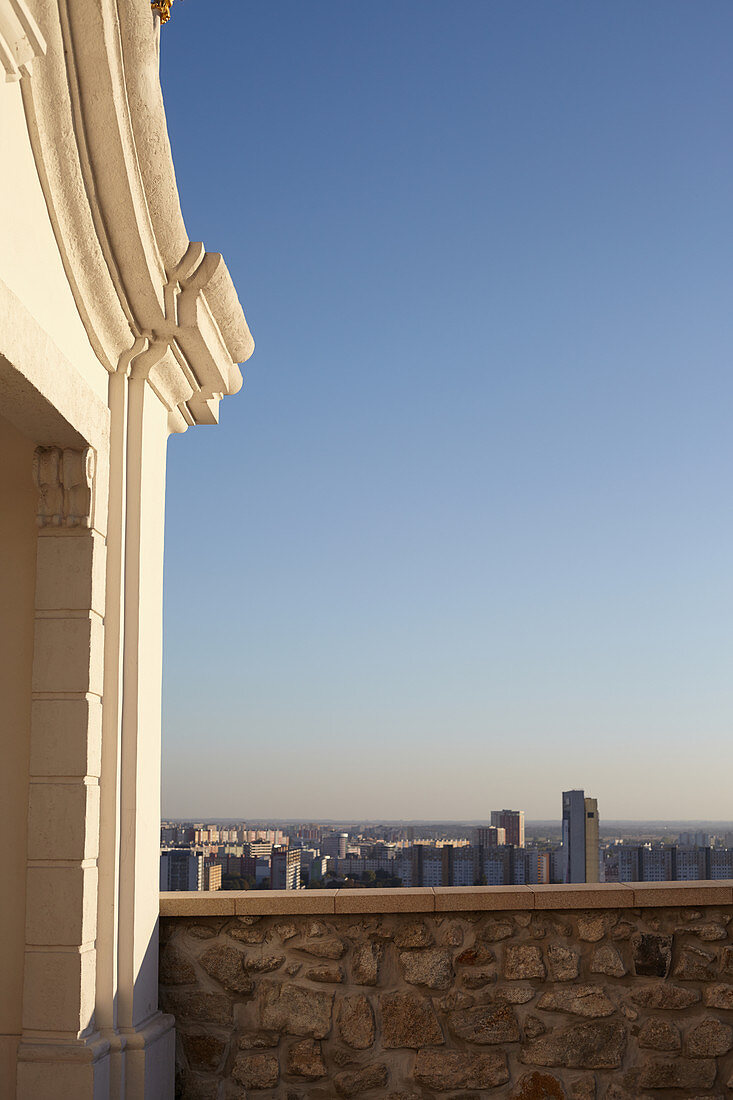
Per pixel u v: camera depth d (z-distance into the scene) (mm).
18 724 3904
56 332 3439
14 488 4066
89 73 3311
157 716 4391
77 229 3494
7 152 2982
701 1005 4398
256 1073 4359
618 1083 4344
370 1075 4352
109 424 4051
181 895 4535
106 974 3777
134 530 4113
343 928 4477
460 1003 4402
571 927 4473
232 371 4965
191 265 4113
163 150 3678
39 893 3648
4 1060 3666
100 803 3877
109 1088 3664
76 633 3795
